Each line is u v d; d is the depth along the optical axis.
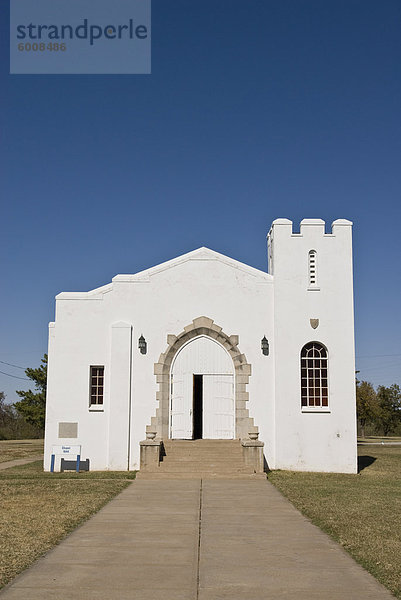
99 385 22.19
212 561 9.12
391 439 59.16
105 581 8.06
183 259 22.59
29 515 12.47
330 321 22.12
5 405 66.12
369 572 8.54
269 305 22.36
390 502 14.43
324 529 11.32
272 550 9.80
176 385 22.09
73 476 19.80
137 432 21.72
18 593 7.53
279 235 22.58
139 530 11.25
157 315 22.33
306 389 22.02
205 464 20.06
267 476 19.53
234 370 22.12
